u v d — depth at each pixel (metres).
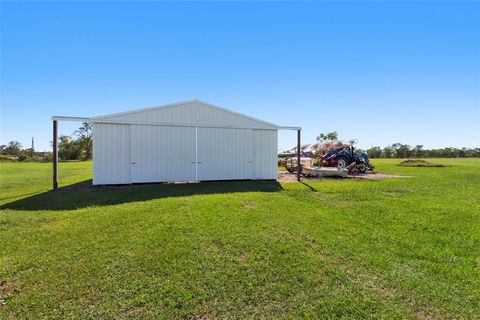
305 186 10.11
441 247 4.31
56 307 2.78
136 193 8.31
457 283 3.24
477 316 2.67
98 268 3.47
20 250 4.01
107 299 2.90
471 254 4.06
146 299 2.89
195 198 7.21
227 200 6.96
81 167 20.94
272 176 12.23
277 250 4.03
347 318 2.63
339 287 3.14
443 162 25.80
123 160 10.11
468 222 5.57
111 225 4.95
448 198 7.96
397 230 5.05
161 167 10.60
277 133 12.28
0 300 2.89
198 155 11.12
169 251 3.90
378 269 3.56
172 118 10.73
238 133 11.68
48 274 3.36
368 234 4.82
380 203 7.26
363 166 15.66
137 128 10.27
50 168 19.97
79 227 4.89
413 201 7.52
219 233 4.57
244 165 11.80
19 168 20.08
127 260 3.66
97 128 9.78
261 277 3.31
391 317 2.64
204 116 11.18
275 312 2.72
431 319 2.63
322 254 3.97
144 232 4.59
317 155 17.70
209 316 2.66
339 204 7.11
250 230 4.75
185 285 3.14
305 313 2.70
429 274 3.45
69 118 9.54
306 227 5.06
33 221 5.38
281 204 6.80
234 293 3.01
